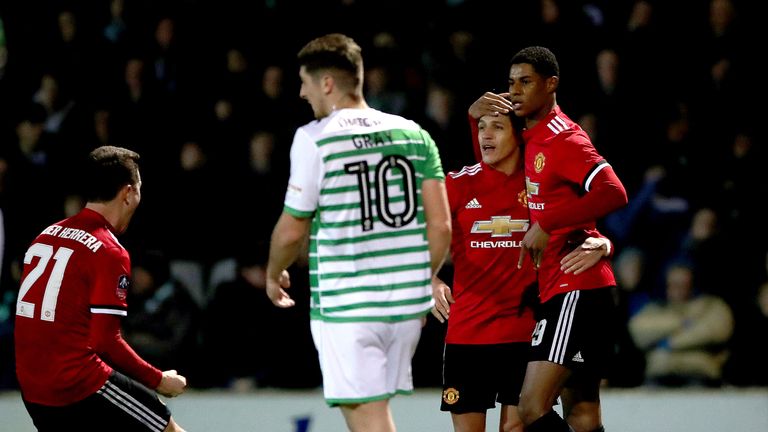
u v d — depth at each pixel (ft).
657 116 97.81
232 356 88.33
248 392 83.61
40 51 114.62
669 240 91.45
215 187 95.30
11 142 107.45
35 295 53.88
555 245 56.85
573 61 100.78
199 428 79.71
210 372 88.33
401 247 48.11
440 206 49.06
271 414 79.25
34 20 115.85
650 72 100.32
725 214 91.45
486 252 60.85
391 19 107.04
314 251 48.60
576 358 55.77
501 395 61.41
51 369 53.52
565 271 55.93
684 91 99.96
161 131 100.68
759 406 77.77
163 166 98.73
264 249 90.43
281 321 88.28
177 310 89.71
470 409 61.62
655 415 77.77
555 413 55.88
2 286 100.37
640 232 91.76
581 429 60.03
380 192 47.80
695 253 89.51
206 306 90.17
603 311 56.49
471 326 61.46
